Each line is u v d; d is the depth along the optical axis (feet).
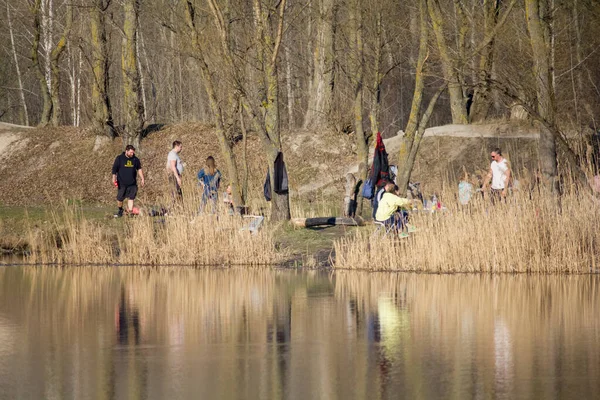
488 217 163.84
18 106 593.83
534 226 161.48
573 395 67.41
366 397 67.00
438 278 152.87
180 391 69.26
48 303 120.78
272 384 71.46
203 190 187.52
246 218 184.55
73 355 84.02
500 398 66.64
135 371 76.64
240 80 210.79
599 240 161.48
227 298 125.39
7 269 172.55
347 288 137.49
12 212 239.30
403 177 202.90
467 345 87.97
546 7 183.83
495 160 178.09
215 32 222.89
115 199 321.11
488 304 118.32
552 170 181.06
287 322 103.55
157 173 331.16
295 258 180.34
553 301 121.08
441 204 171.94
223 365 79.00
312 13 301.63
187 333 96.07
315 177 314.35
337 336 93.76
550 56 181.88
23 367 78.59
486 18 208.64
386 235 169.17
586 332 95.50
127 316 108.58
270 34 199.62
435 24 195.93
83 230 187.21
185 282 147.23
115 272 165.27
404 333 95.40
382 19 245.45
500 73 195.31
